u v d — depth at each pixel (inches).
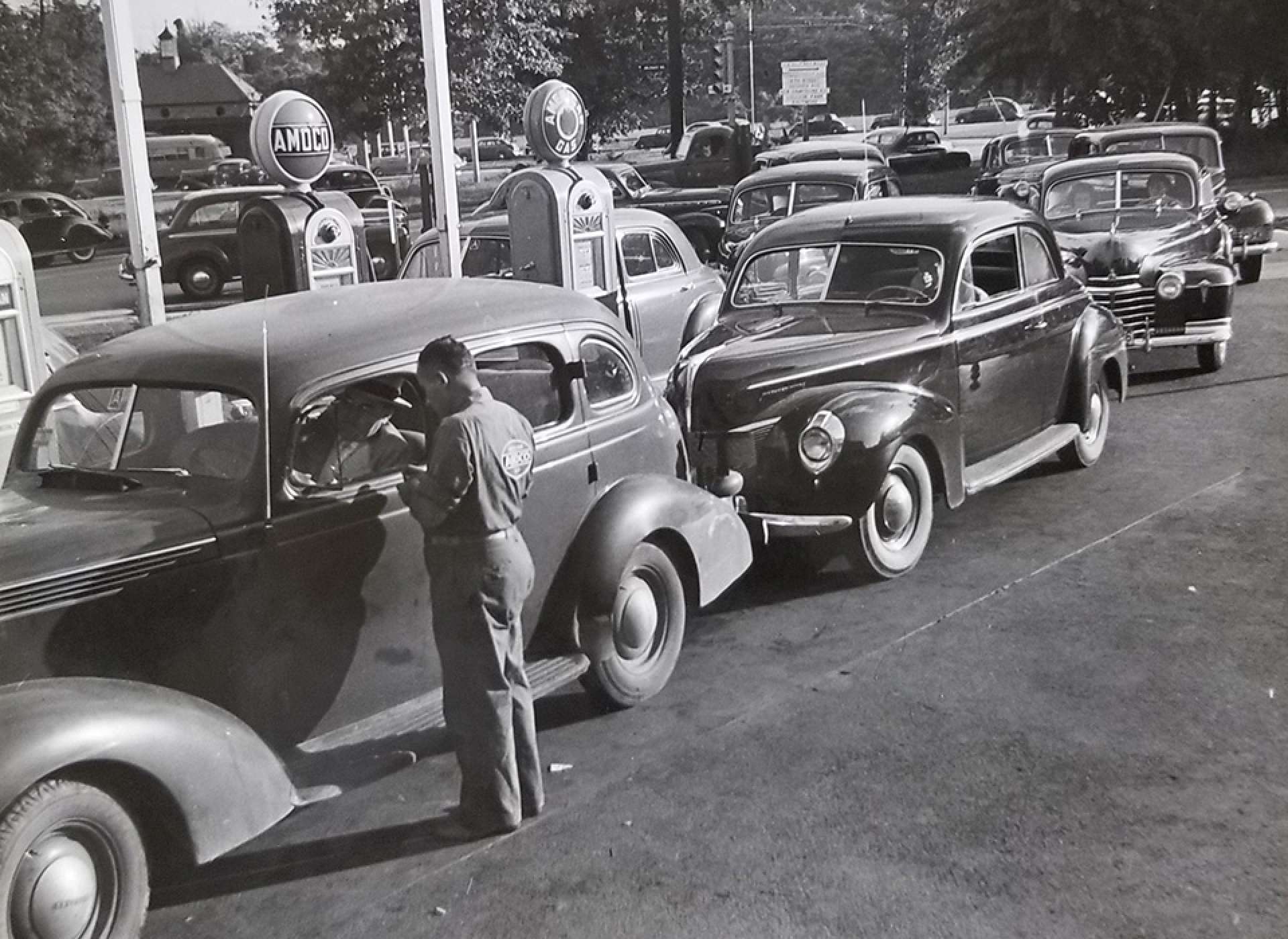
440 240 392.2
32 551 155.1
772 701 212.4
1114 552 277.6
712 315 404.2
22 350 283.3
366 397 179.8
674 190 854.5
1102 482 335.9
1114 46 1299.2
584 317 213.5
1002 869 157.4
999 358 309.1
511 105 941.8
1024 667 219.8
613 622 206.8
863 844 164.9
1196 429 385.1
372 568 176.6
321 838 175.6
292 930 153.2
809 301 311.3
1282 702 200.7
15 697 141.3
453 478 162.1
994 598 254.8
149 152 1239.5
